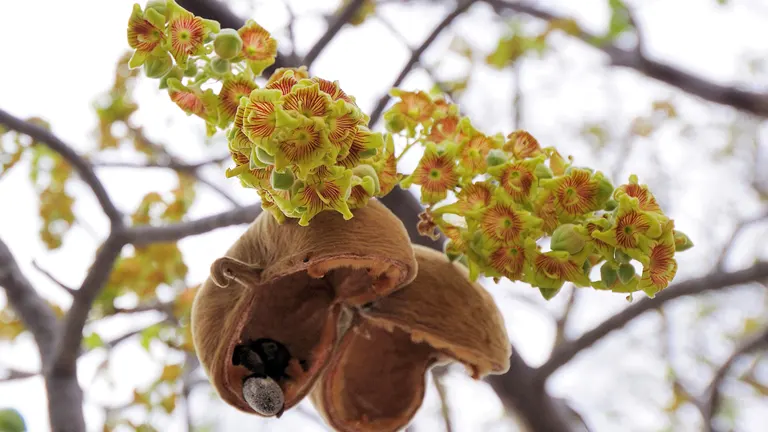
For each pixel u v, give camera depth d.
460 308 1.00
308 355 1.00
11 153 1.53
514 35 2.09
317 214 0.96
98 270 1.26
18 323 1.65
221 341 0.97
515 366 1.42
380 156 0.97
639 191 0.96
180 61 0.96
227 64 0.96
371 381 1.05
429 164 0.98
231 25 1.24
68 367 1.27
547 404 1.43
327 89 0.91
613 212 0.95
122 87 1.65
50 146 1.27
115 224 1.27
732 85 2.29
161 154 1.71
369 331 1.04
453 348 1.01
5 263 1.37
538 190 0.96
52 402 1.26
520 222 0.95
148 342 1.56
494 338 1.01
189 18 0.96
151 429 1.54
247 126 0.90
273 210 0.96
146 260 1.54
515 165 0.96
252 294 0.97
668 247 0.95
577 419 1.70
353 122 0.91
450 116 1.00
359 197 0.96
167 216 1.62
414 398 1.05
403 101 1.00
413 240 1.25
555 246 0.95
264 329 0.99
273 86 0.92
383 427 1.04
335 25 1.28
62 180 1.62
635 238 0.94
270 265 0.97
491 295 1.03
